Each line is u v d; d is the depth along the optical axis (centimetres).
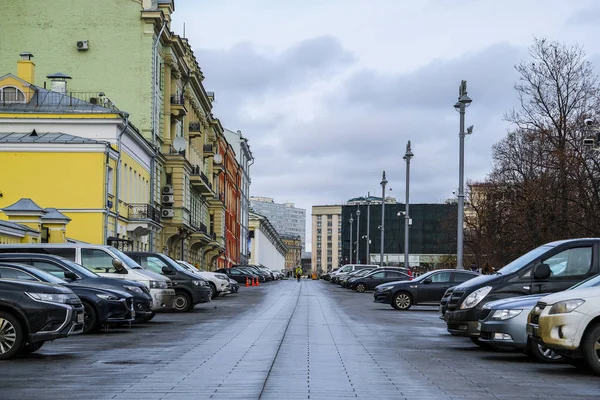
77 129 4456
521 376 1202
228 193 10606
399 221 11356
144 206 5000
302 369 1234
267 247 17475
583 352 1220
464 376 1186
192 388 1033
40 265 1945
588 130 4344
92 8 5400
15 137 4341
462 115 3628
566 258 1609
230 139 12125
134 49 5400
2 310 1372
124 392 1002
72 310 1416
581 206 4209
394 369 1254
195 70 7362
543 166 4531
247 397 962
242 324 2267
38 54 5366
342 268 8019
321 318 2580
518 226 4759
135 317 1983
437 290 3300
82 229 4269
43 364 1303
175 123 6284
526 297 1449
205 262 8662
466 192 8056
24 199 3425
